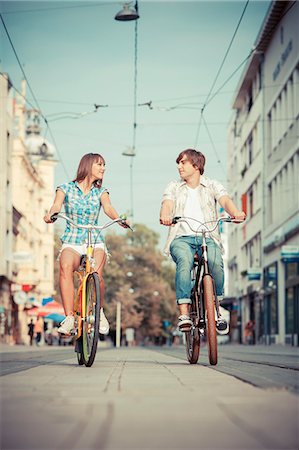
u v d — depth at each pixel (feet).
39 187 268.62
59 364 33.88
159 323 361.71
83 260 31.58
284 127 156.04
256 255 201.67
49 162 280.10
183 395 19.63
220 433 13.78
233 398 18.88
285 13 147.13
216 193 33.47
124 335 372.38
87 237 31.45
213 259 32.01
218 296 32.60
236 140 241.55
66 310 31.09
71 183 31.99
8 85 192.65
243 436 13.43
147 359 43.83
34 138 279.69
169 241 33.27
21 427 14.60
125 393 20.18
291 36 147.13
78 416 15.99
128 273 352.08
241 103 223.30
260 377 24.98
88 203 31.73
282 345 151.53
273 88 167.94
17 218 217.56
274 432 13.84
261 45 174.29
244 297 225.35
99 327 30.71
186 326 32.22
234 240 250.98
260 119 189.26
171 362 37.22
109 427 14.49
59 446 12.50
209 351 32.14
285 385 21.80
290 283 148.15
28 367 31.32
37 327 200.64
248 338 197.06
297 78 144.46
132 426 14.62
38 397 19.38
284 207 157.38
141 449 12.24
